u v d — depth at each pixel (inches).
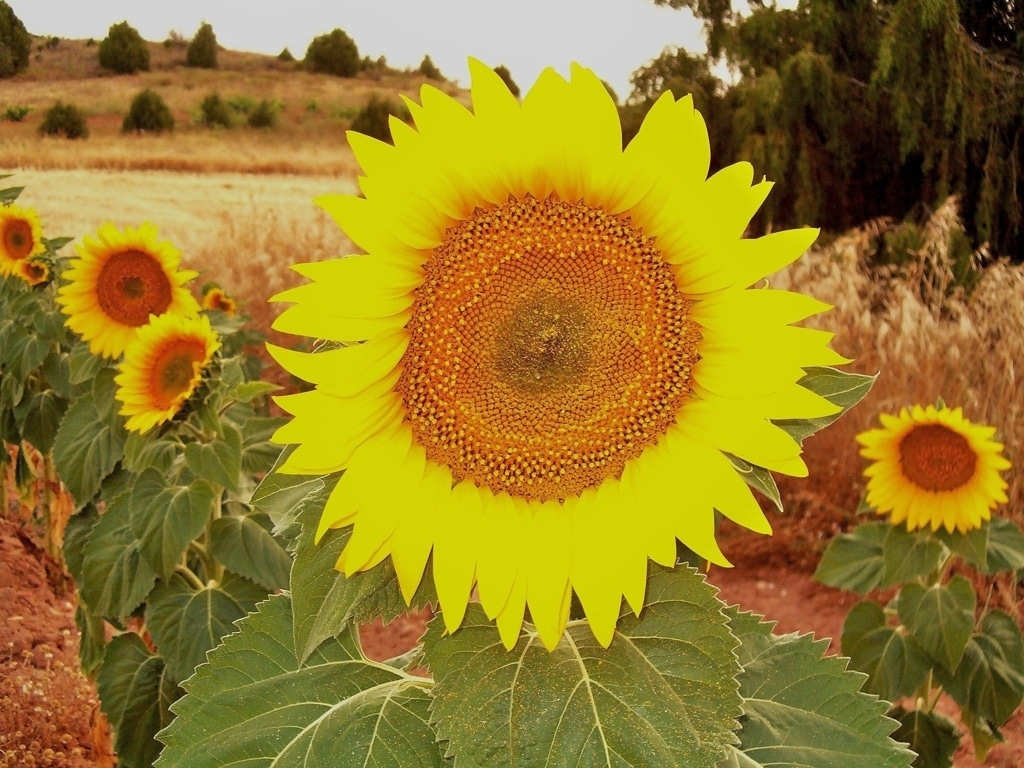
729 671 20.5
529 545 22.3
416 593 21.9
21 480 75.9
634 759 19.3
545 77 21.2
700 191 21.5
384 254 21.1
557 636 21.3
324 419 21.0
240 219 135.2
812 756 23.5
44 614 70.6
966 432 46.8
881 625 50.2
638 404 22.6
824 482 96.0
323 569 21.1
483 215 22.0
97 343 55.5
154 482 45.3
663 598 21.9
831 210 157.4
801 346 21.4
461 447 22.5
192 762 21.6
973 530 47.8
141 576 44.8
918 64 139.7
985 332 95.8
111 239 54.9
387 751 21.5
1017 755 61.1
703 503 22.1
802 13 155.3
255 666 23.4
